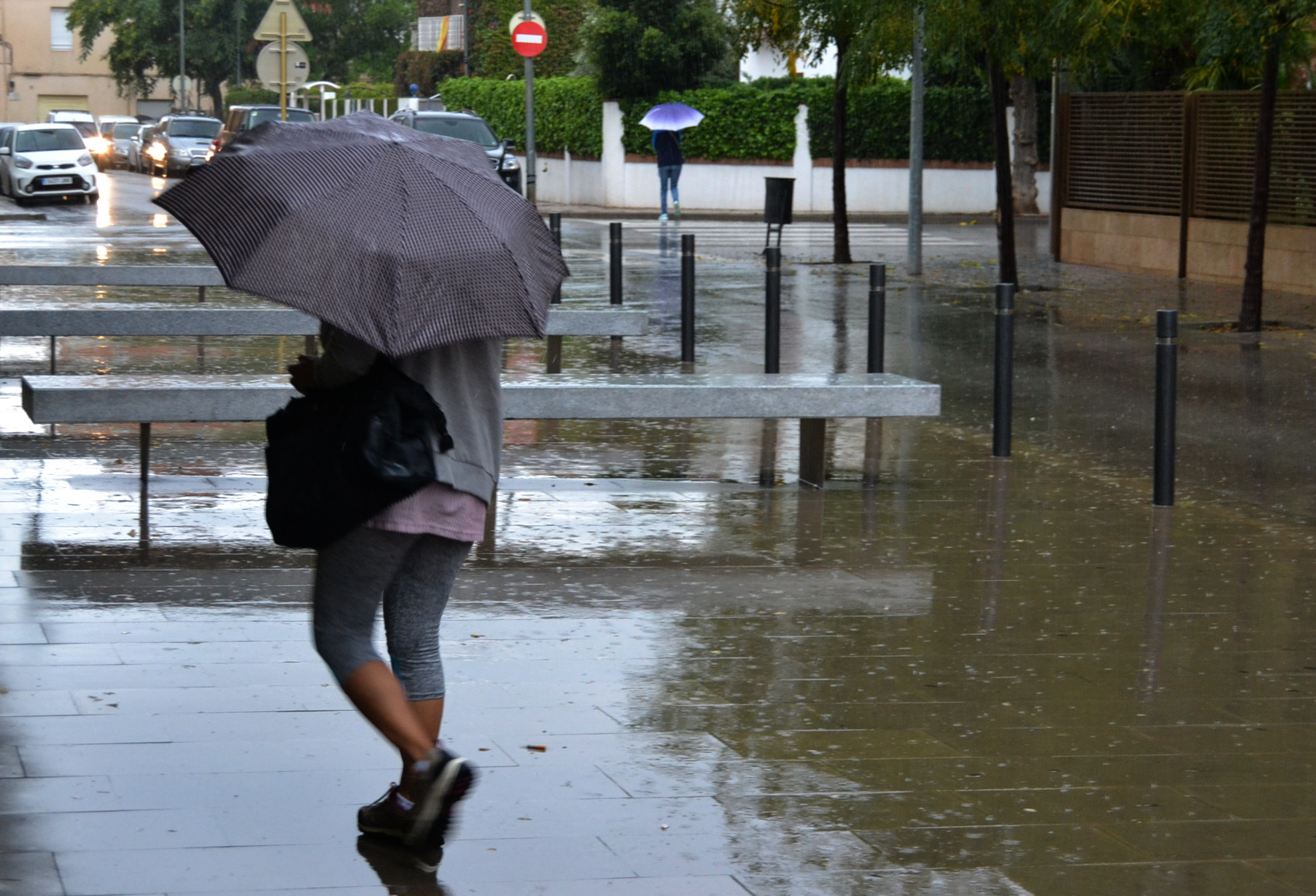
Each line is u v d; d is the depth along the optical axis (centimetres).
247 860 560
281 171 546
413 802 557
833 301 2808
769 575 1002
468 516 574
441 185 555
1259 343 2250
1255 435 1571
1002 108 2869
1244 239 3059
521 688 763
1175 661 834
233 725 700
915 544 1095
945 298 2853
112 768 645
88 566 973
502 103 6919
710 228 4931
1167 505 1238
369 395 548
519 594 941
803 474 1304
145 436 1168
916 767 668
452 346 573
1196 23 2658
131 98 12412
